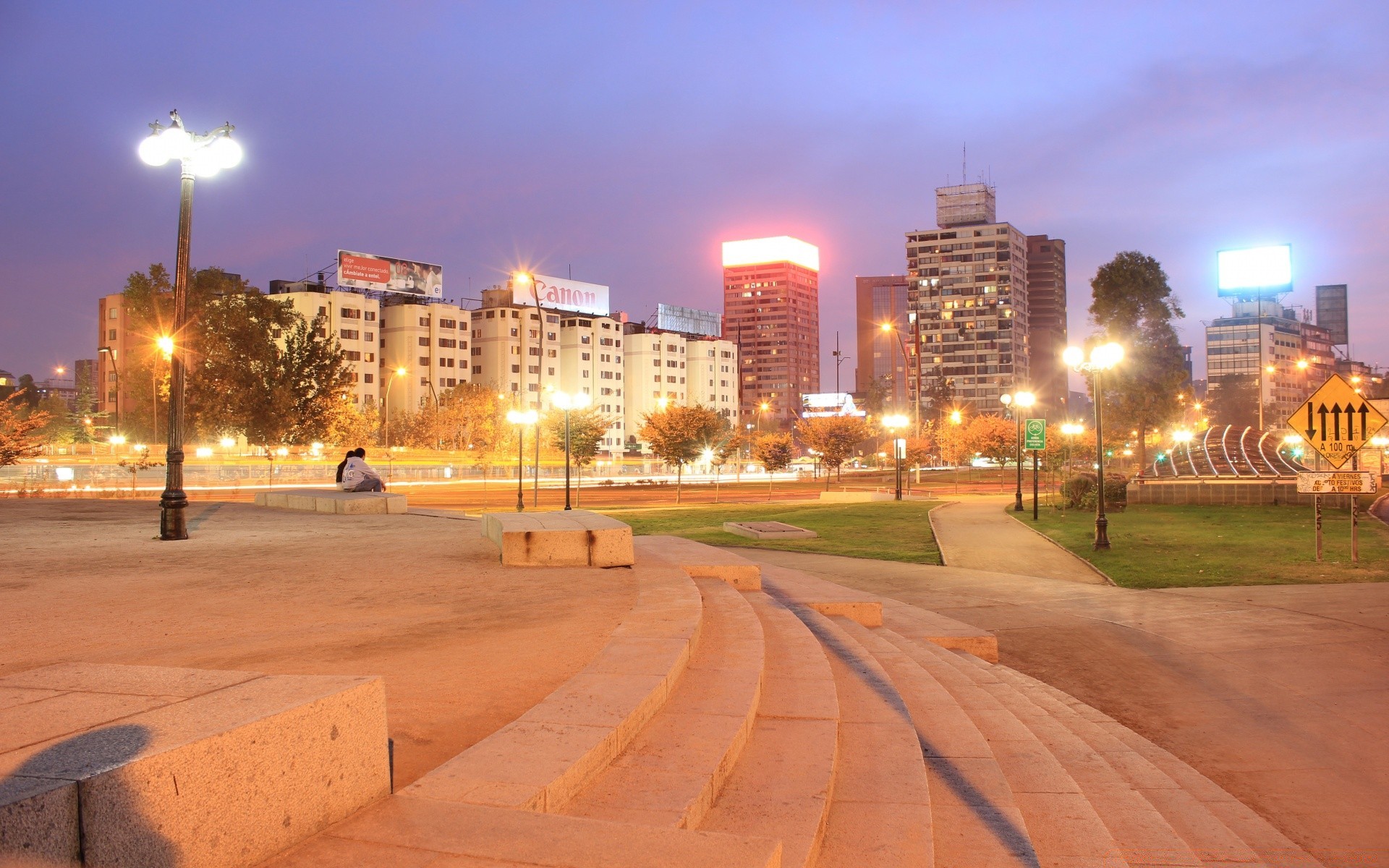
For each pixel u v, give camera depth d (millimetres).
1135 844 4832
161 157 13602
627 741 3945
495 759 3357
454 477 74562
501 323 144875
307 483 61594
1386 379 126812
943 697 6809
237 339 68562
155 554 11023
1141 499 37281
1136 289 62656
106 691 2785
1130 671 10391
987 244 186750
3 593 7902
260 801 2420
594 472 85875
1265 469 49094
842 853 3479
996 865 3809
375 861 2432
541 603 7379
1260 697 9188
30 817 1854
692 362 180125
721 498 53375
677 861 2480
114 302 114625
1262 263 103625
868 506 38219
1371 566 17984
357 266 129125
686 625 6074
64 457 67188
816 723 4809
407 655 5422
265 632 6133
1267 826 5727
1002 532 26141
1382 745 7676
